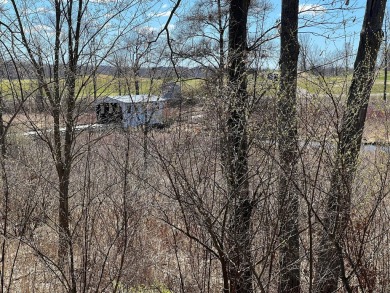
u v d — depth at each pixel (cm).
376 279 384
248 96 348
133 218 438
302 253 416
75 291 417
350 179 345
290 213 363
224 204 386
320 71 326
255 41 431
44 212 457
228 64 383
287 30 432
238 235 371
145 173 401
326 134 320
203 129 368
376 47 436
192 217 391
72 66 523
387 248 383
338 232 357
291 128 332
